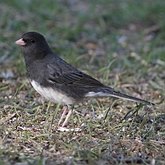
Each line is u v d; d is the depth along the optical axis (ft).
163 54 48.85
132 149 32.53
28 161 29.99
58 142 32.48
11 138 33.22
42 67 35.24
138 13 58.85
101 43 52.65
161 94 41.45
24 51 35.78
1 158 30.53
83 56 48.29
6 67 45.32
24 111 37.06
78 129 34.73
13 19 55.21
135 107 37.65
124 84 43.47
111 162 30.76
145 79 44.75
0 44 49.01
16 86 41.34
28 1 59.62
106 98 39.63
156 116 37.17
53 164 30.01
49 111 37.37
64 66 35.40
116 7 60.95
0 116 36.32
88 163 30.42
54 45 49.80
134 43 53.16
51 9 58.80
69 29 53.36
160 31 55.77
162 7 59.41
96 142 32.83
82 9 60.75
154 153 32.32
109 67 44.45
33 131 34.27
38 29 53.26
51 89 35.12
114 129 34.68
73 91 35.32
